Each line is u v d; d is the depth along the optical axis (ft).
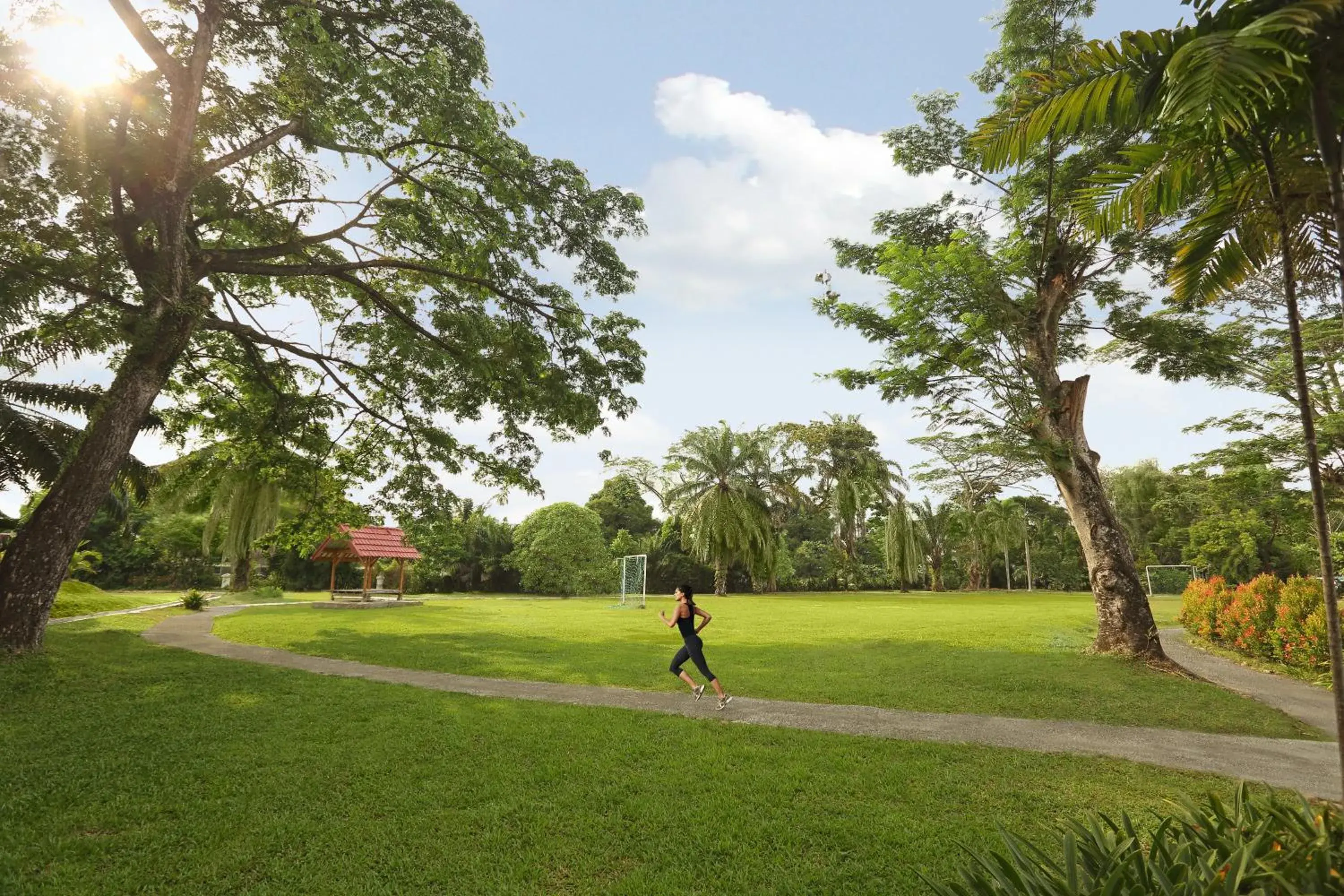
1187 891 8.27
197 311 38.34
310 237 49.19
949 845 15.07
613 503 208.95
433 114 45.47
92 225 39.50
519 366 54.03
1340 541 49.47
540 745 22.82
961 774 20.17
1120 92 15.70
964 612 86.74
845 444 173.99
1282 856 9.00
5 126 33.76
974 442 45.42
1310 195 16.01
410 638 54.49
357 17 45.70
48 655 36.01
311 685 32.91
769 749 22.72
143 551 137.49
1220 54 11.28
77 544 38.93
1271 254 18.31
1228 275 18.78
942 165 50.83
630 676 37.35
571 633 60.44
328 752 21.76
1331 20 11.37
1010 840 10.06
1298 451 50.47
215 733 23.95
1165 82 13.21
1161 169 16.72
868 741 23.94
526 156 51.75
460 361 52.54
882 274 45.14
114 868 13.94
